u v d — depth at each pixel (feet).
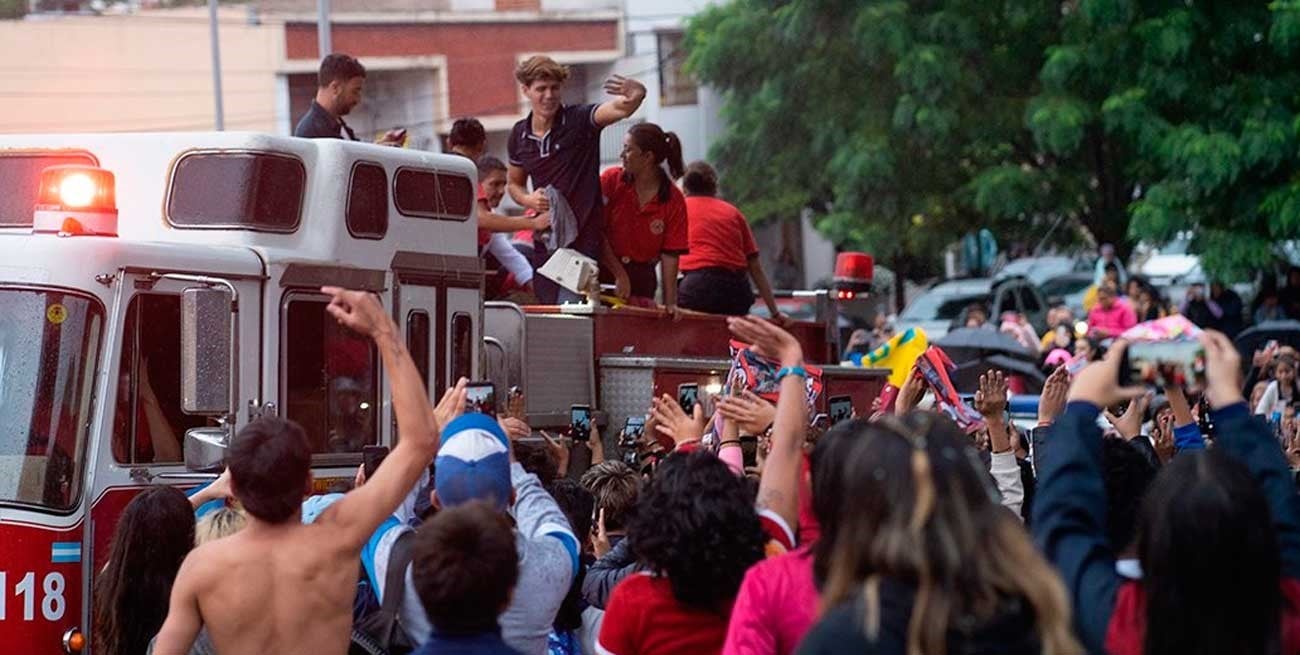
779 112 140.05
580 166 46.80
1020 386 77.61
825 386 48.93
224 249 33.55
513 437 26.96
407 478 21.42
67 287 30.96
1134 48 115.44
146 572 25.08
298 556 21.29
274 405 33.96
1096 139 129.70
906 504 14.49
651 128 47.55
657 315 46.39
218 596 21.20
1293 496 17.72
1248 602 15.96
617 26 184.34
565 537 22.63
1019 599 14.26
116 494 31.09
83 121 166.40
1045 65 120.06
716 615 20.12
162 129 168.76
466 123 47.91
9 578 29.84
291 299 34.65
